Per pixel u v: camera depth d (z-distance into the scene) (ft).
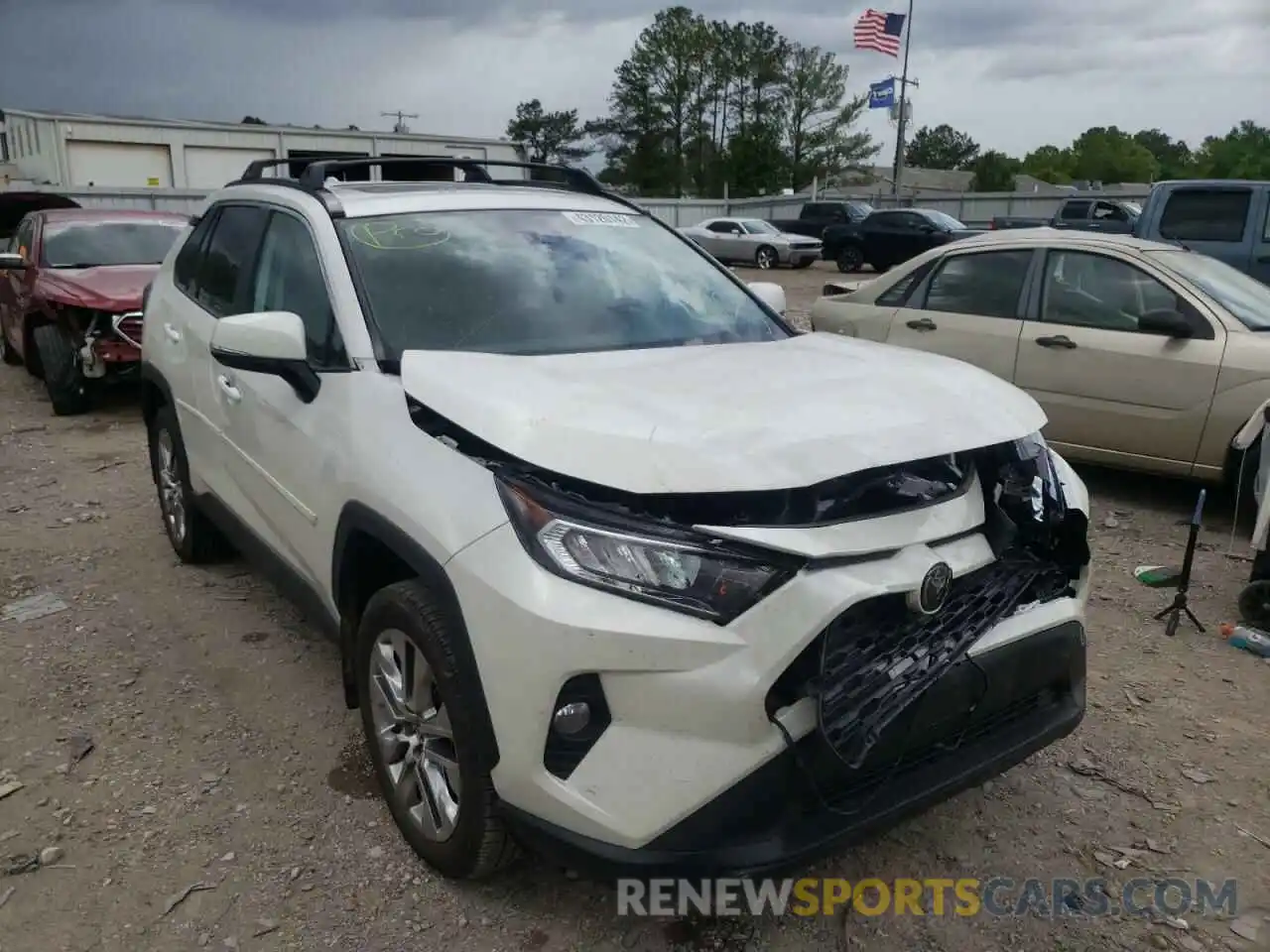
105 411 29.94
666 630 7.25
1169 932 8.95
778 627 7.29
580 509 7.65
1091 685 13.38
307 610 11.50
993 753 8.76
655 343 11.20
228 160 123.65
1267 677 13.62
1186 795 10.93
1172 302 19.99
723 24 278.46
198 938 8.68
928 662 7.99
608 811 7.45
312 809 10.44
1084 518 9.36
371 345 10.16
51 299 28.30
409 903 9.10
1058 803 10.78
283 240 12.51
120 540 18.29
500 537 7.82
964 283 23.13
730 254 97.71
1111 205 72.69
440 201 12.23
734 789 7.36
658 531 7.47
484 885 9.32
